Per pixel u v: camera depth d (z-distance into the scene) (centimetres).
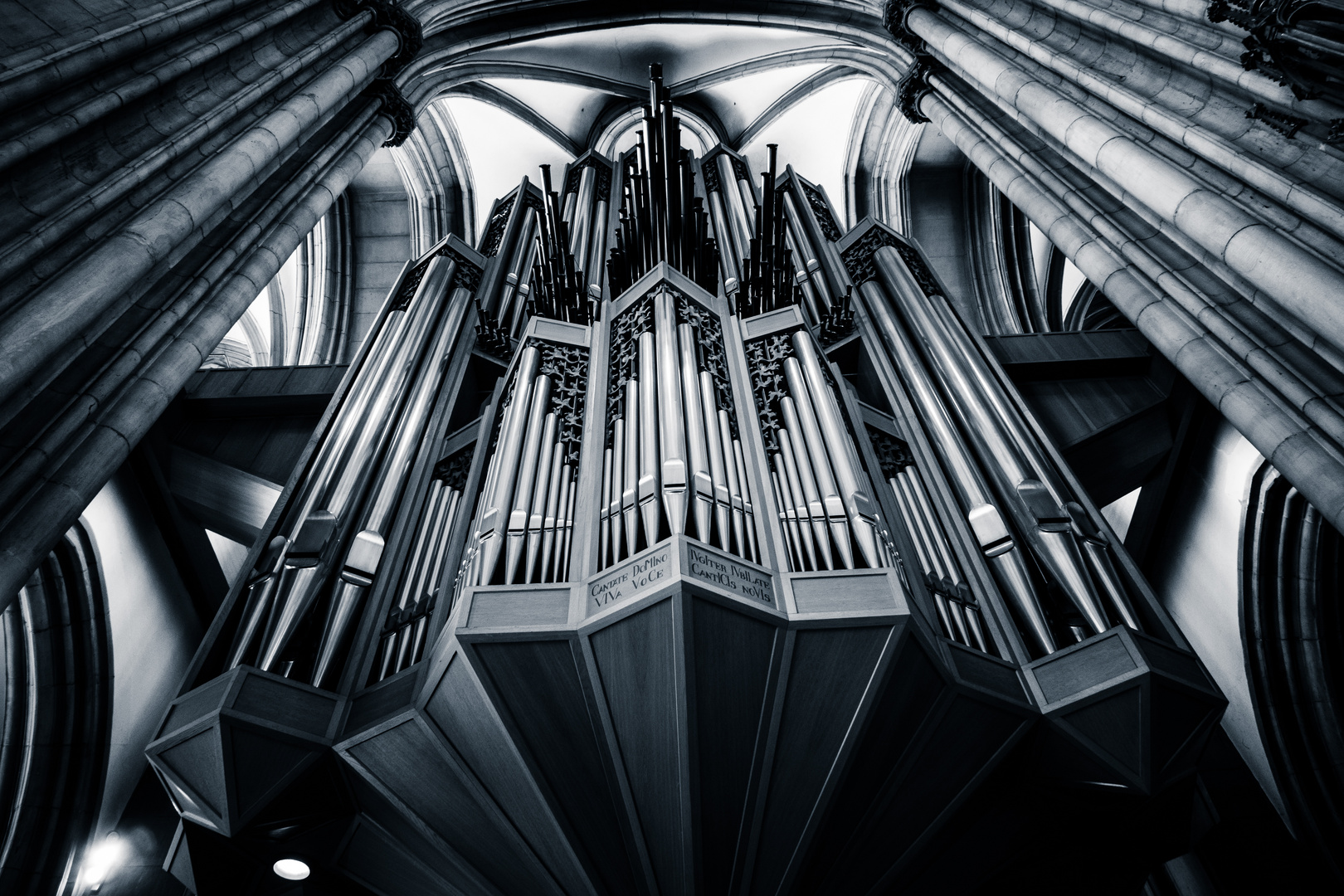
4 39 451
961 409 730
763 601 429
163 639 802
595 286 945
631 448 531
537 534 494
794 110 1448
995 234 1403
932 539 615
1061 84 663
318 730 470
